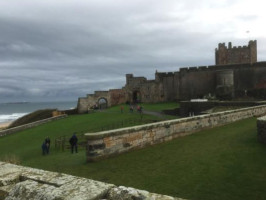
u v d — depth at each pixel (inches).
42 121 1752.0
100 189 136.1
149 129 417.1
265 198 213.6
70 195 129.8
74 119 1708.9
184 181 259.0
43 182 154.8
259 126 394.6
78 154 610.2
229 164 299.3
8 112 6860.2
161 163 322.7
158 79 2539.4
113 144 366.0
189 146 399.9
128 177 281.7
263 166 284.7
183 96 2409.0
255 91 1988.2
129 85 2682.1
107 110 2139.5
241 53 2751.0
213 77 2258.9
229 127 563.8
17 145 1101.7
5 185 159.6
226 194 225.1
